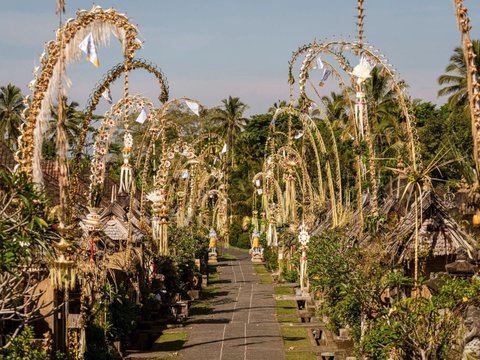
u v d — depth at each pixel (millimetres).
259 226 68625
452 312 15406
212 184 67812
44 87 15500
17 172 14305
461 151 27562
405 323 15664
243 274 55125
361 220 23562
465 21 12406
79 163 18875
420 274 19281
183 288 36094
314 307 32344
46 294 19281
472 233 19500
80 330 20094
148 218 36500
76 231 18203
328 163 33906
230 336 26562
